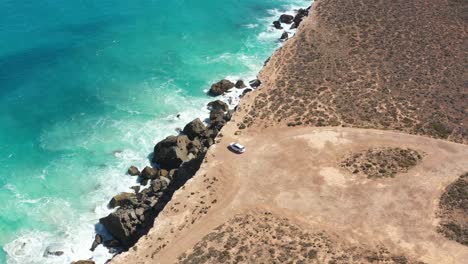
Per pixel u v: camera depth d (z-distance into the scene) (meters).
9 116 87.19
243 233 56.41
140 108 89.88
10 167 77.56
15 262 63.66
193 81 96.56
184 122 86.06
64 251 64.81
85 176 76.00
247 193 62.31
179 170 71.62
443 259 52.38
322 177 64.31
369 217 58.25
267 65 89.88
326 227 57.03
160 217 59.94
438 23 97.94
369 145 69.62
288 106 78.25
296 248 53.81
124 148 81.00
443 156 67.25
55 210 70.69
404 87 81.88
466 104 78.06
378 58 89.31
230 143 70.75
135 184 74.38
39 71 98.25
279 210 59.66
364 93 80.88
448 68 86.06
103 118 87.50
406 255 53.03
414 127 73.62
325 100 79.44
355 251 53.53
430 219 57.66
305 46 93.25
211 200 61.59
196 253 54.22
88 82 96.19
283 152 68.81
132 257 55.50
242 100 80.31
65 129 85.00
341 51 91.69
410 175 63.88
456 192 60.84
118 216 64.94
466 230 55.81
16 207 71.12
